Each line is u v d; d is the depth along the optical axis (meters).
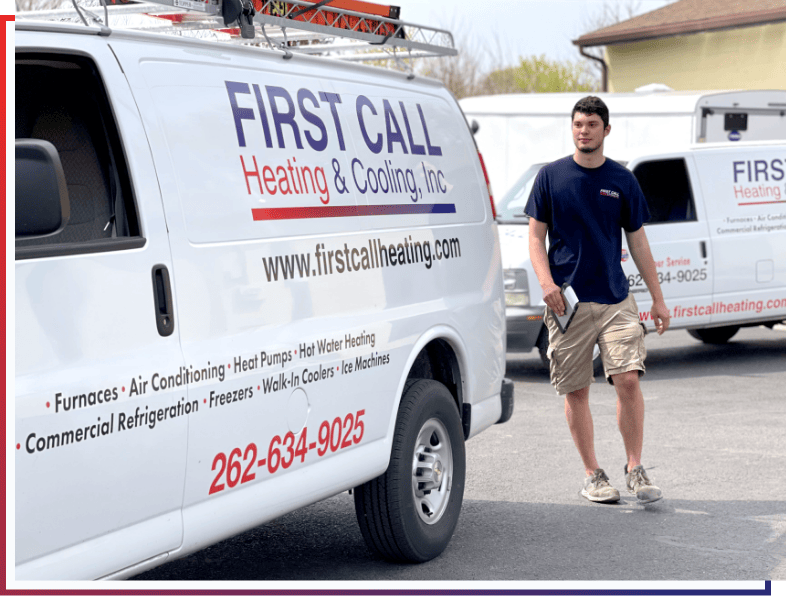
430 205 4.66
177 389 3.13
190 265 3.23
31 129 3.19
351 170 4.12
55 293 2.76
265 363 3.51
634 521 5.16
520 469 6.25
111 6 3.47
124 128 3.10
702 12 22.59
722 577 4.33
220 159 3.44
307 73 4.04
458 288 4.83
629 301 5.38
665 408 8.12
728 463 6.32
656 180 10.02
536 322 9.21
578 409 5.50
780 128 14.91
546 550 4.71
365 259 4.12
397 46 4.68
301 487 3.73
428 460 4.55
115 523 2.95
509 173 15.88
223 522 3.37
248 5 3.68
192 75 3.43
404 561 4.48
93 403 2.84
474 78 32.59
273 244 3.61
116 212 3.10
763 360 10.65
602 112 5.18
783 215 10.52
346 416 3.97
